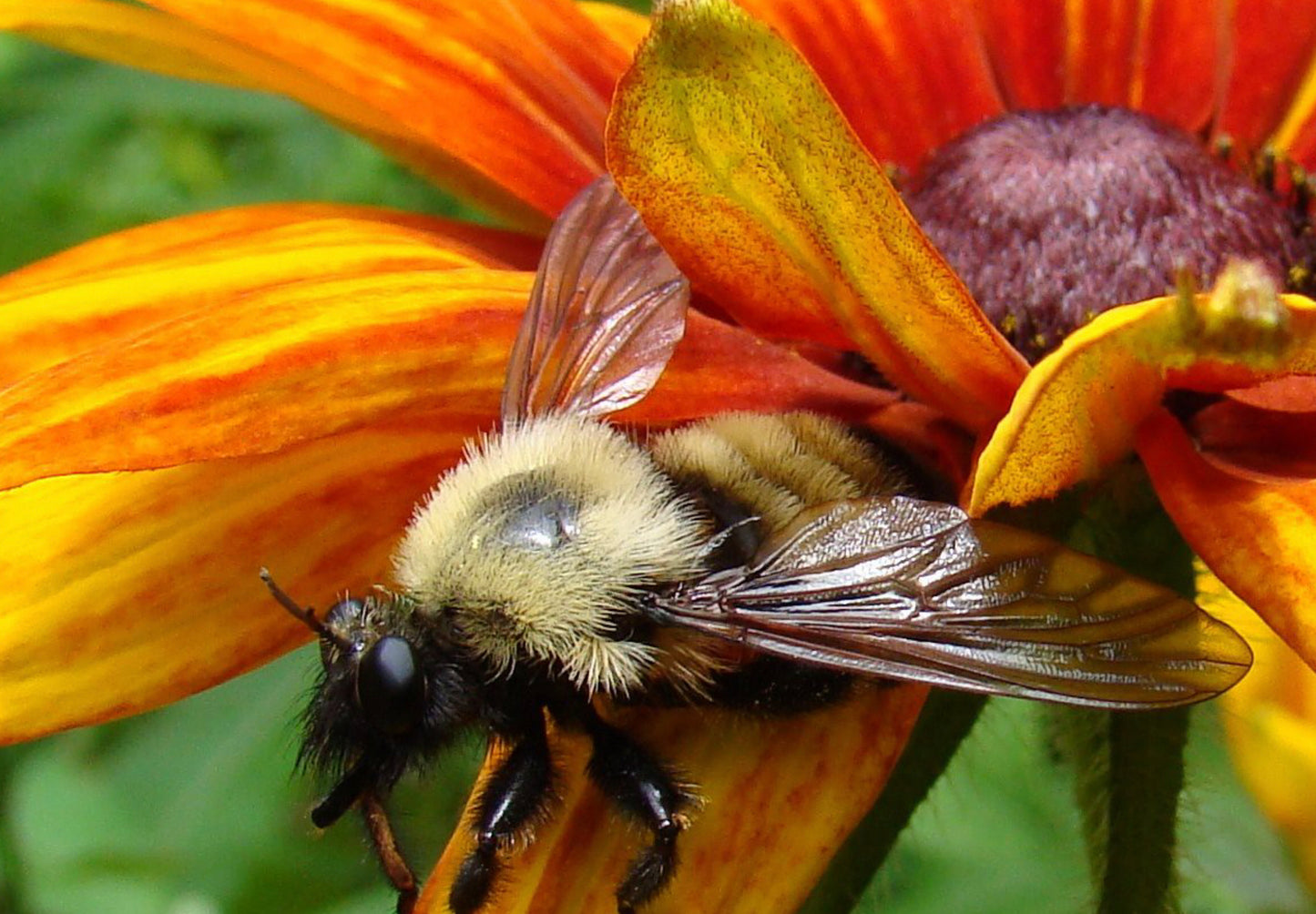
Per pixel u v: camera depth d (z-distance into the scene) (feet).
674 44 0.33
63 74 0.57
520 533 0.36
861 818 0.36
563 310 0.37
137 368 0.34
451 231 0.40
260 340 0.34
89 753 0.51
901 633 0.34
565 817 0.37
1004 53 0.44
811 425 0.37
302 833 0.51
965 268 0.40
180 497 0.36
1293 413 0.36
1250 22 0.42
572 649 0.36
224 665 0.36
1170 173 0.40
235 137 0.61
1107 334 0.32
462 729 0.36
